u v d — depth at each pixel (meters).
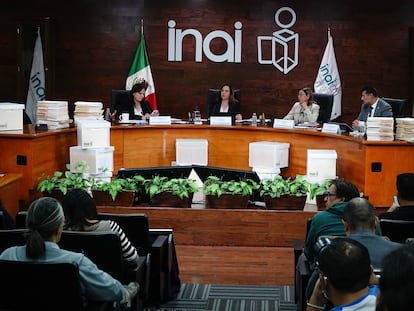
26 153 6.45
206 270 5.35
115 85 10.30
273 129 7.83
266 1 10.19
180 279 5.12
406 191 4.30
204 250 5.90
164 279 4.54
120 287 3.15
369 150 6.51
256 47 10.25
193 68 10.29
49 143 6.77
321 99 8.66
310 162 6.80
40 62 10.23
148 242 4.29
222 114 8.48
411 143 6.47
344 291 2.16
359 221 3.22
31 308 2.99
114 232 3.57
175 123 8.21
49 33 10.18
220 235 6.04
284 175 7.86
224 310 4.47
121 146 7.81
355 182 6.81
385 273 1.45
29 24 10.20
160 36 10.25
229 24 10.22
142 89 8.51
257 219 6.01
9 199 6.14
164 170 6.25
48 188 6.15
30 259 3.01
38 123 7.13
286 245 6.03
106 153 6.80
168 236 4.58
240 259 5.66
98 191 6.08
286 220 6.01
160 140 8.02
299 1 10.16
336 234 3.87
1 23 10.20
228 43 10.24
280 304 4.61
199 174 6.36
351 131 7.76
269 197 6.04
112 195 5.99
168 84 10.31
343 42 10.18
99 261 3.57
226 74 10.30
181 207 6.08
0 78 10.27
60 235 3.17
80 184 6.13
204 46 10.26
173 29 10.23
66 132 7.03
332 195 4.13
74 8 10.20
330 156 6.77
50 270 2.89
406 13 10.11
